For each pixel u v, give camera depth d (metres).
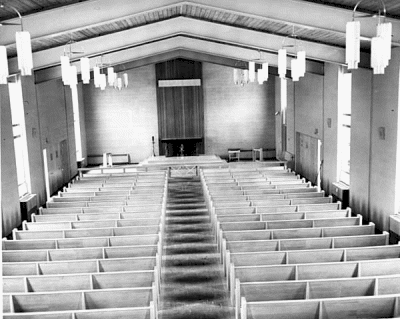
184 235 12.18
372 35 9.59
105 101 25.16
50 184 17.66
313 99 17.98
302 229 9.11
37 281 6.95
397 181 11.12
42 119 16.55
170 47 17.33
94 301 6.33
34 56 13.71
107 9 9.80
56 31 9.71
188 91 25.03
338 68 14.98
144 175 16.80
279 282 6.38
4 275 7.55
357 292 6.50
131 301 6.38
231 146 25.80
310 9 9.73
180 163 20.86
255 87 25.34
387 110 11.38
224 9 9.80
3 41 9.38
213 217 11.46
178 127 25.30
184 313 7.79
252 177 15.06
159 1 9.82
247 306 5.63
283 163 21.69
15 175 13.34
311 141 18.75
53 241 8.93
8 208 12.63
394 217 11.21
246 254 7.79
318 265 7.11
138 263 7.75
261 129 25.72
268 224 9.76
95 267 7.67
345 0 8.36
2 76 6.06
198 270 9.69
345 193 14.59
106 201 12.27
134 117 25.33
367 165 12.83
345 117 15.09
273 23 11.76
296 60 8.95
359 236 8.55
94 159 25.64
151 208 11.45
